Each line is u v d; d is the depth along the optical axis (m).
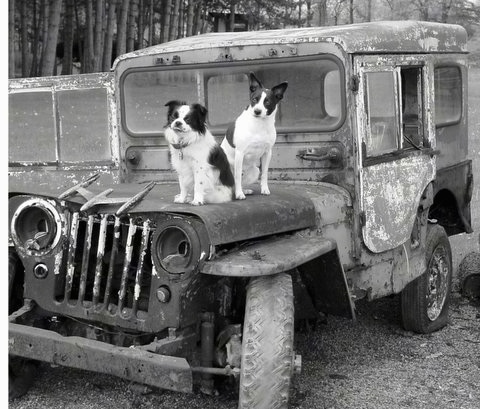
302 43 4.79
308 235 4.34
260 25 40.56
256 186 4.70
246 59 4.99
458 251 8.23
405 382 4.78
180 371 3.56
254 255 3.74
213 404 4.33
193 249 3.69
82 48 29.22
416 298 5.73
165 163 5.32
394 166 5.14
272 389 3.61
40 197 4.14
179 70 5.25
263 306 3.72
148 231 3.86
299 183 4.82
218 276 3.96
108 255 4.20
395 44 5.25
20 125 5.87
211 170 4.00
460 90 6.59
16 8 26.03
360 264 4.79
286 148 4.91
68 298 4.09
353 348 5.47
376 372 4.96
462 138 6.68
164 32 30.14
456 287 7.14
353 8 27.62
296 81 4.86
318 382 4.75
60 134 5.72
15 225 4.18
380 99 5.01
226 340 3.93
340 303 4.48
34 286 4.16
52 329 4.41
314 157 4.80
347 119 4.71
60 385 4.66
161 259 3.77
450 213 6.72
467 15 19.69
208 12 40.16
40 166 5.79
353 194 4.75
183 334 3.86
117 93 5.46
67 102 5.67
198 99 5.23
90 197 4.05
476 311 6.56
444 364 5.15
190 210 3.72
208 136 4.03
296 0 42.22
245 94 5.09
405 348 5.50
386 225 4.99
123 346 4.15
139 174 5.43
